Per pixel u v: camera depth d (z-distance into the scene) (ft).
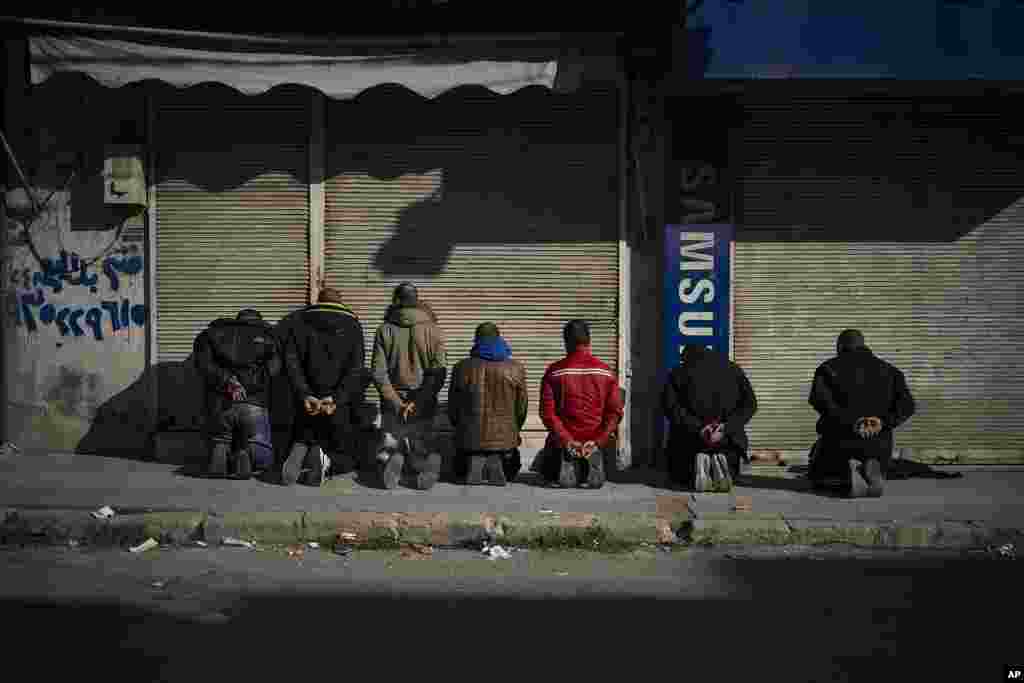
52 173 30.37
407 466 28.68
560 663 15.56
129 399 30.55
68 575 19.92
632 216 30.37
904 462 29.58
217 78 27.71
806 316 30.76
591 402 26.96
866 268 30.78
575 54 27.63
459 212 30.40
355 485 26.81
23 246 30.58
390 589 19.35
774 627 17.35
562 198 30.40
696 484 26.55
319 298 27.68
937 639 16.81
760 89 29.22
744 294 30.66
